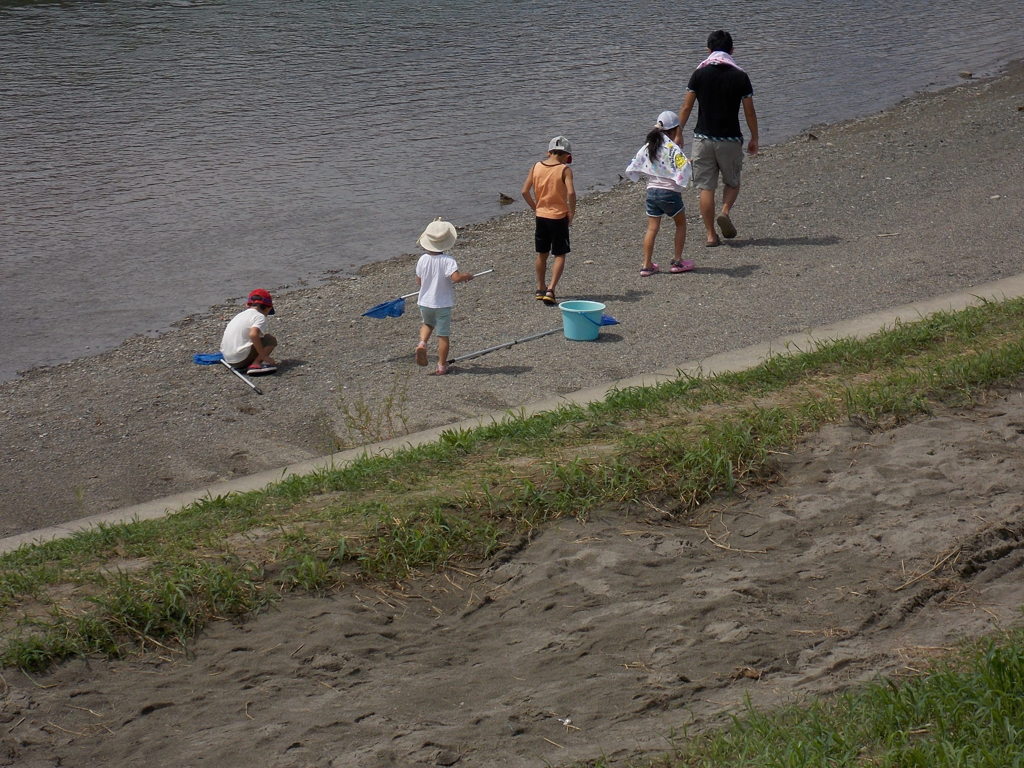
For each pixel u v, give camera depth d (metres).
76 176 31.38
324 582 9.37
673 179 19.44
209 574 9.22
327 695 7.95
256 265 24.66
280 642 8.62
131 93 41.38
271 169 32.34
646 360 16.03
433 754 7.08
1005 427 11.39
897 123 36.41
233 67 46.22
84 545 10.43
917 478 10.46
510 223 27.27
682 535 9.91
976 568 8.88
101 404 16.55
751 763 6.29
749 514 10.17
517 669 8.12
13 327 21.02
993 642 7.12
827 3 66.50
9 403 16.97
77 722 7.78
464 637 8.69
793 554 9.44
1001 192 24.20
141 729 7.67
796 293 18.48
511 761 6.95
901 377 12.80
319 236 26.67
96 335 20.58
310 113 38.97
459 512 10.23
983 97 40.25
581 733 7.21
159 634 8.73
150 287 23.28
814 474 10.78
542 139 35.75
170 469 14.19
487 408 14.82
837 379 13.26
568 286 20.25
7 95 40.53
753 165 30.36
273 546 9.83
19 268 24.42
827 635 8.12
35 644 8.37
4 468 14.46
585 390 14.55
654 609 8.66
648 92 42.34
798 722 6.71
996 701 6.41
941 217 22.59
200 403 16.23
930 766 5.98
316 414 15.43
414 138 35.84
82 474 14.20
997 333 14.46
